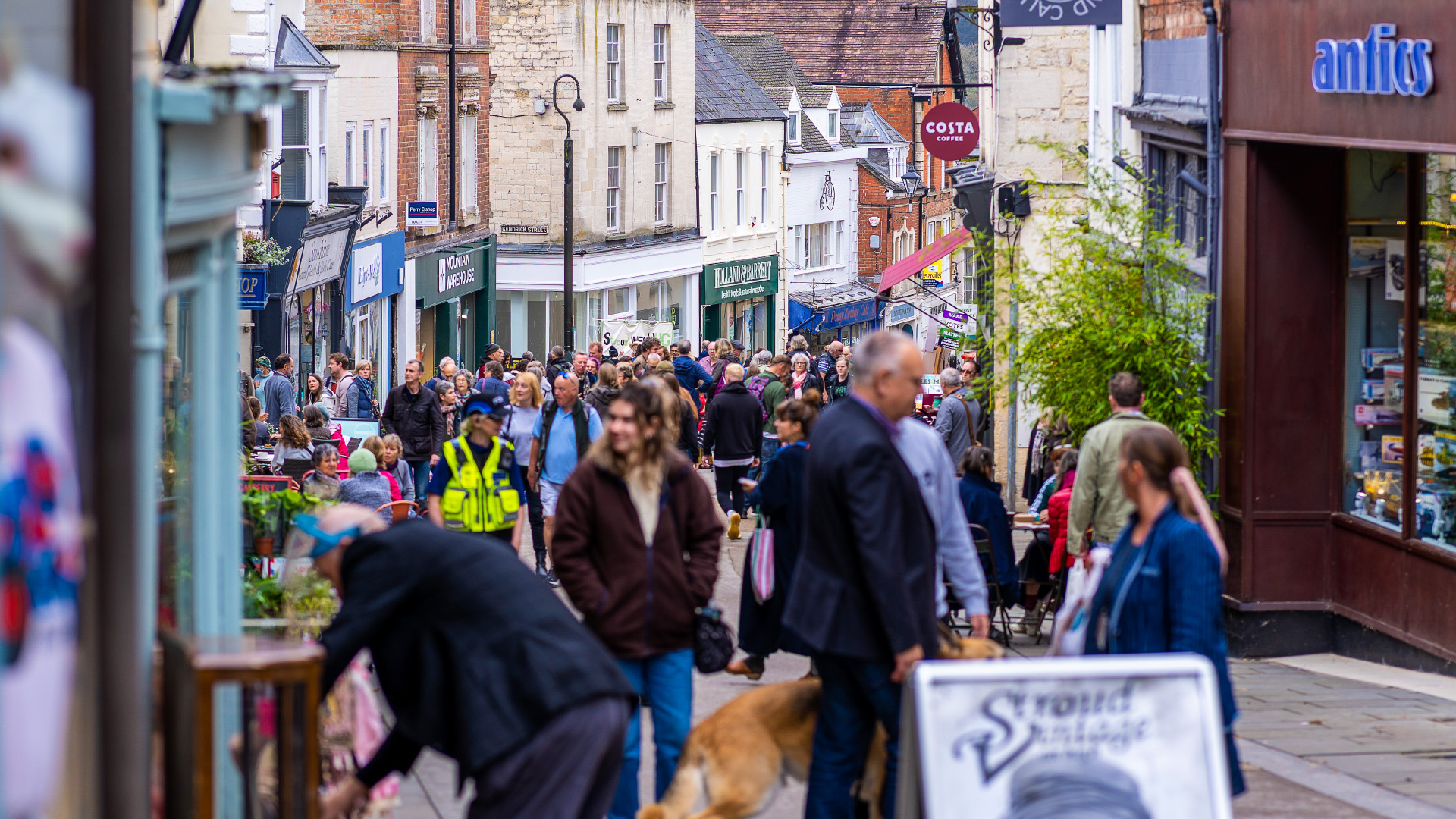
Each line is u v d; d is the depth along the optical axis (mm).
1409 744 16750
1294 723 17906
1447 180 20500
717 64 111125
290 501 16656
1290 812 13969
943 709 9367
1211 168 24156
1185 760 9391
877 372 11805
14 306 6234
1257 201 22969
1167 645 11570
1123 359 23234
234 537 11586
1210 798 9336
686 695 13234
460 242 80500
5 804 5934
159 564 9953
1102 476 18859
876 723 12195
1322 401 23141
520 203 89625
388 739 10750
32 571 6152
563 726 9953
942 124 46719
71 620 6543
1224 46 23844
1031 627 24219
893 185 132000
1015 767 9320
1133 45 31141
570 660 10102
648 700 13289
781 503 17641
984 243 26828
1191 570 11438
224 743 10461
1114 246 24891
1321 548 23297
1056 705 9422
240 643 9484
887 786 11883
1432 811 13977
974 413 35875
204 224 10492
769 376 41000
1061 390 23516
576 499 12984
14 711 6008
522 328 90438
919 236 138125
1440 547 20656
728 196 107250
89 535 7379
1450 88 18438
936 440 12375
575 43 88750
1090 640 11953
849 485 11492
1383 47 19594
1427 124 18938
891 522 11445
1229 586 23609
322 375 61188
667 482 13234
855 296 124500
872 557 11375
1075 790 9219
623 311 95750
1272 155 22906
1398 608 21484
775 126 112312
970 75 151250
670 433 13250
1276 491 23172
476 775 10023
